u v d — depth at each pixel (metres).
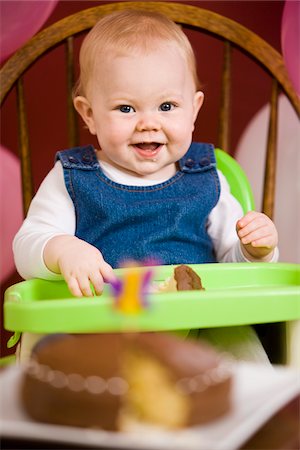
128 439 0.51
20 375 0.61
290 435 0.58
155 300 0.78
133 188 1.33
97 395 0.54
